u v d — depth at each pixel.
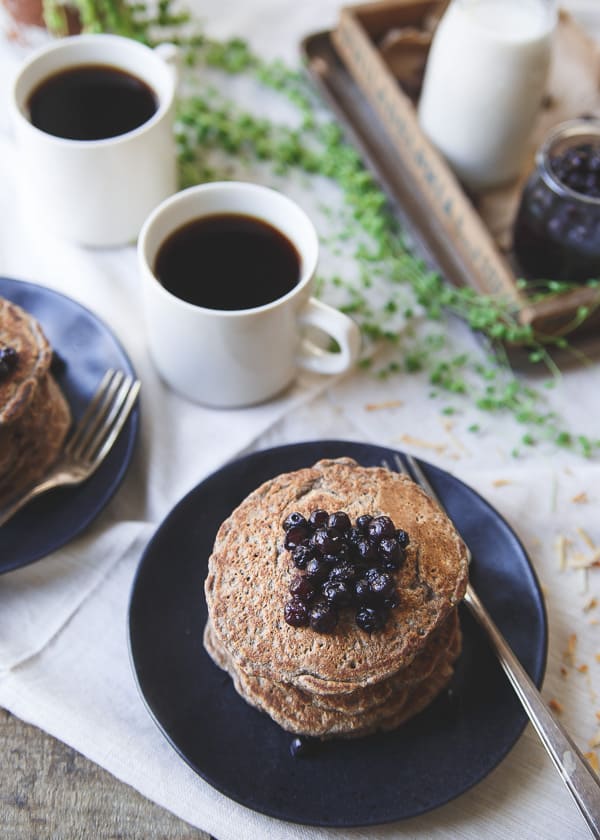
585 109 0.69
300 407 0.57
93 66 0.60
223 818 0.46
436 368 0.60
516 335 0.58
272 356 0.54
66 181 0.57
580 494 0.54
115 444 0.53
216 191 0.55
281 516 0.47
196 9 0.73
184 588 0.49
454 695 0.47
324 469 0.49
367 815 0.44
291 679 0.44
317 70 0.69
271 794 0.44
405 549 0.46
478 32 0.59
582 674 0.50
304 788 0.45
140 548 0.52
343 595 0.44
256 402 0.57
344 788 0.45
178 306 0.51
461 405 0.59
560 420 0.58
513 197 0.66
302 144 0.68
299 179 0.66
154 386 0.57
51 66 0.60
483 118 0.62
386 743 0.46
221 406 0.57
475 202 0.65
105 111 0.60
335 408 0.58
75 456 0.52
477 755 0.46
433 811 0.46
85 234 0.61
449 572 0.46
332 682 0.44
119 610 0.51
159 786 0.46
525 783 0.47
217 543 0.47
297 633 0.45
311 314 0.53
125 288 0.60
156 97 0.60
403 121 0.64
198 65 0.70
